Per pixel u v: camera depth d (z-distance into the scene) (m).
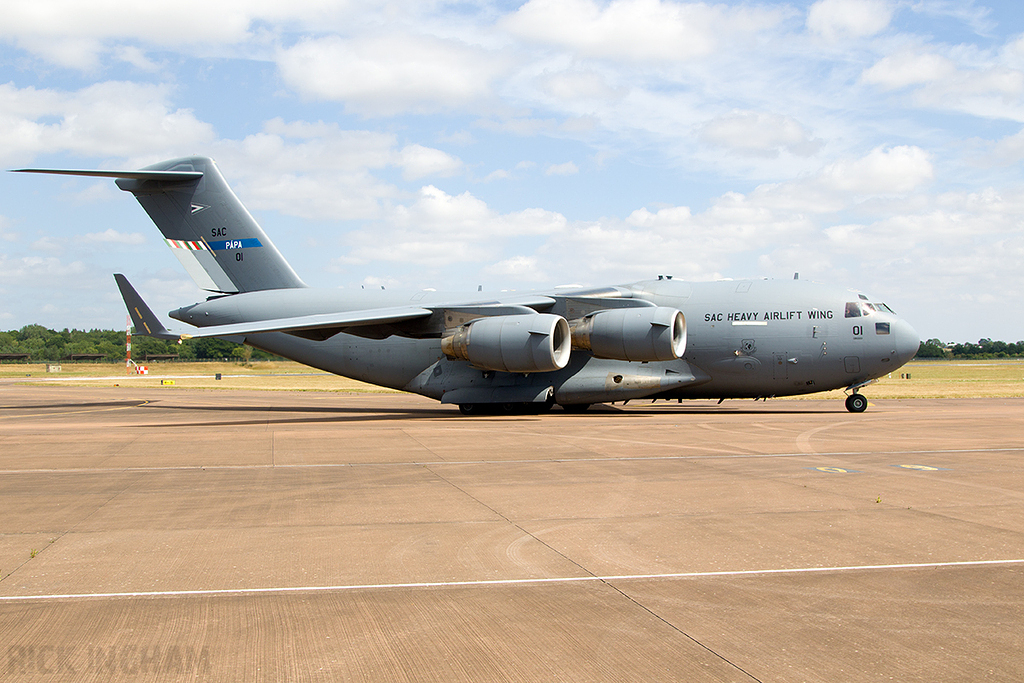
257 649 4.28
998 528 7.13
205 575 5.74
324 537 6.92
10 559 6.20
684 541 6.70
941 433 15.91
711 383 22.47
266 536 6.97
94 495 9.18
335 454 13.03
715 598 5.12
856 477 10.15
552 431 16.84
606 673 3.93
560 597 5.18
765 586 5.39
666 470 10.86
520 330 20.50
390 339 24.48
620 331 20.94
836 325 21.23
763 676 3.88
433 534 7.02
